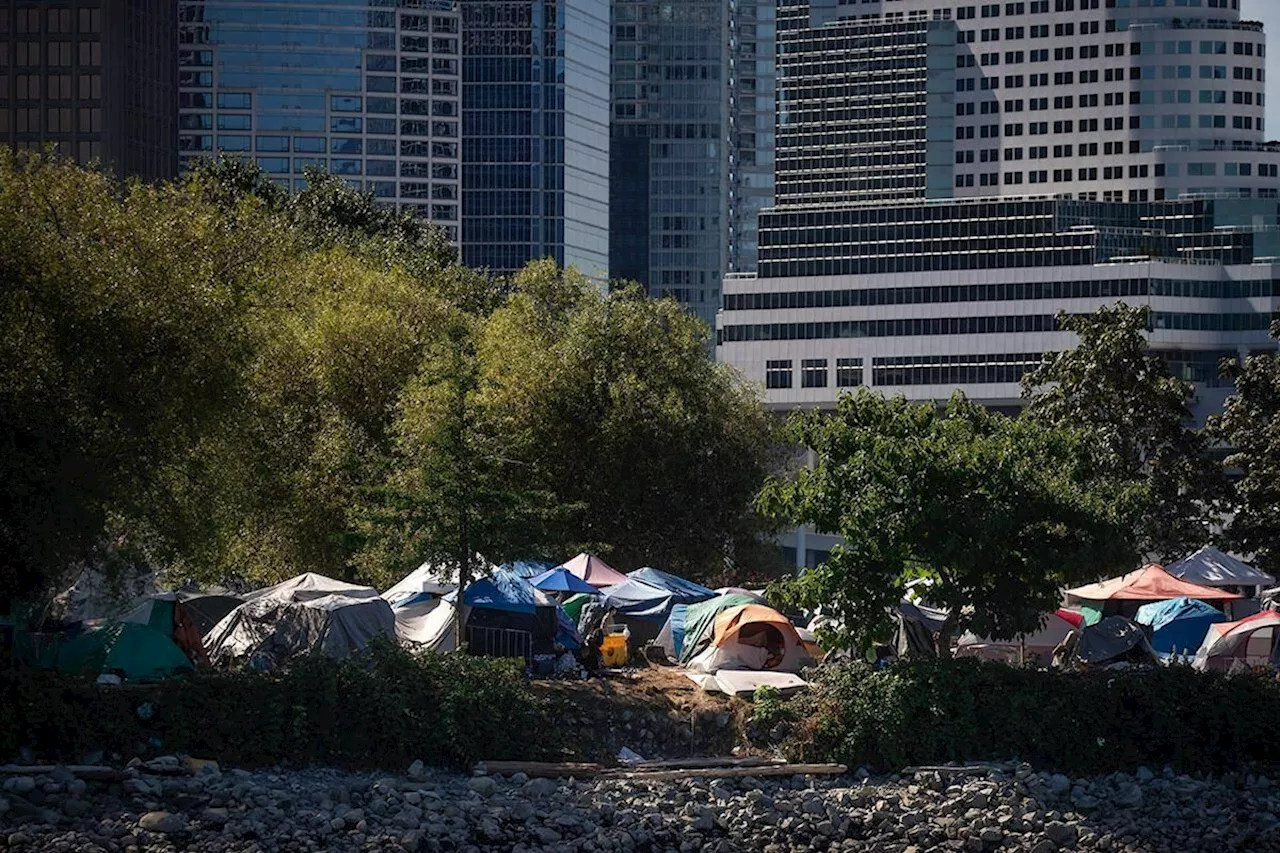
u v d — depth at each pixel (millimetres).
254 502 75312
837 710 67438
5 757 57250
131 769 56656
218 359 65438
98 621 66812
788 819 59312
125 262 64750
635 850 56031
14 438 58750
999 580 69938
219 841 52281
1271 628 78875
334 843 53219
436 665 64812
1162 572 87625
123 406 62562
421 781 60688
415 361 94875
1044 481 69312
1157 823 61844
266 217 102438
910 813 60812
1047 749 68375
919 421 71938
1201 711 70312
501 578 74500
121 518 65375
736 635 74375
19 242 62031
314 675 62438
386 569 79750
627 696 68750
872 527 67875
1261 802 64812
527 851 54312
